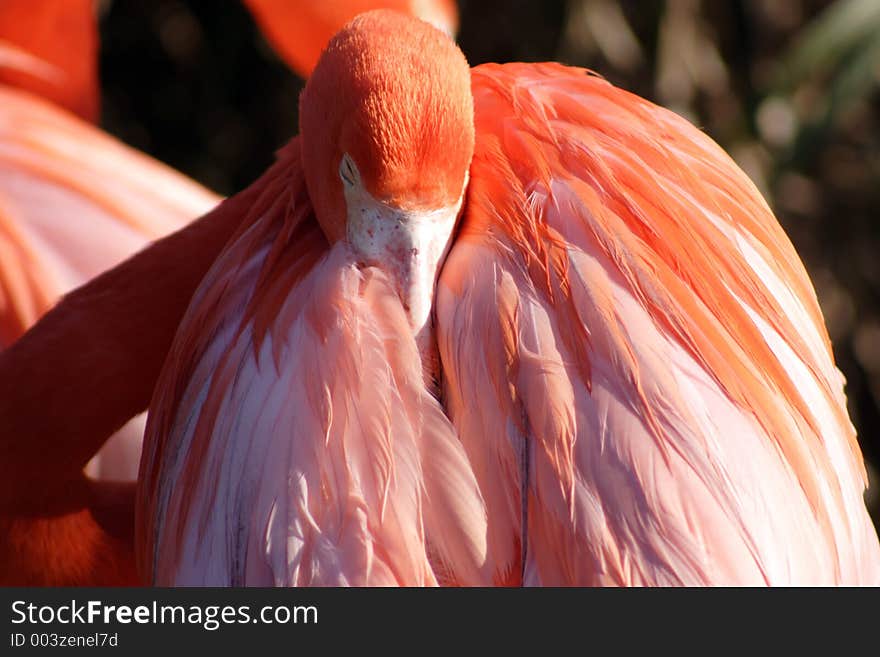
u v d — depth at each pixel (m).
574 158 2.37
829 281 7.31
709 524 2.06
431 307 2.27
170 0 7.33
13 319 4.05
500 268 2.24
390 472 2.11
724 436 2.14
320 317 2.25
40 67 5.12
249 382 2.29
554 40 7.04
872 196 7.32
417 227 2.20
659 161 2.40
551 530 2.08
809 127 6.33
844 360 7.33
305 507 2.12
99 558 3.10
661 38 6.91
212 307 2.49
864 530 2.41
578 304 2.19
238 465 2.23
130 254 4.34
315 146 2.31
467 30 7.05
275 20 4.25
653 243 2.28
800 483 2.20
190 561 2.29
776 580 2.09
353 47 2.22
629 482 2.07
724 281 2.31
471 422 2.18
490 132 2.46
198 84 7.49
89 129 4.89
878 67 6.52
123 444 3.96
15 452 2.92
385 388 2.17
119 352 2.88
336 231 2.34
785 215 7.27
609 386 2.13
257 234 2.52
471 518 2.10
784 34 7.23
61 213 4.34
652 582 2.03
